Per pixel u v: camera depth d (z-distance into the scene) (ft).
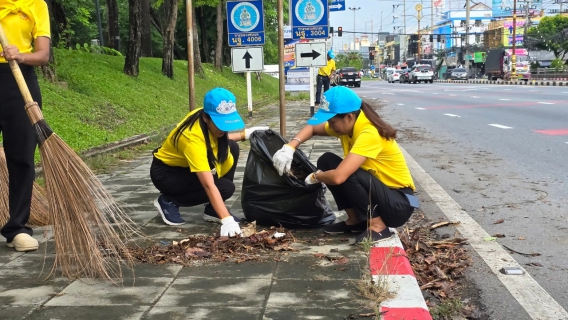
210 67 91.76
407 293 10.09
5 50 11.75
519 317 10.23
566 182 21.29
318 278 10.85
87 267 11.18
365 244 11.79
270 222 14.76
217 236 13.50
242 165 24.90
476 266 12.76
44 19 13.23
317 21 35.06
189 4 28.09
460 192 20.12
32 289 10.59
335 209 16.79
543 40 202.90
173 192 15.14
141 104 43.57
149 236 14.06
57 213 11.29
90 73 44.98
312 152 28.37
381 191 12.94
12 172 13.05
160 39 111.75
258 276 11.03
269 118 48.85
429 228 15.62
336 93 12.98
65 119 31.58
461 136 35.68
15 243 12.88
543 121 41.63
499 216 16.90
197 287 10.53
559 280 11.94
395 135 13.07
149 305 9.77
